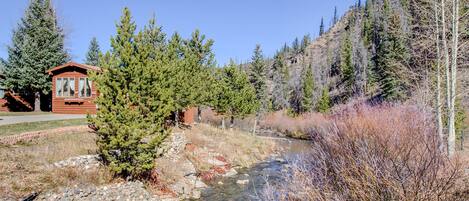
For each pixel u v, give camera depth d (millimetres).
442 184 4445
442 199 4363
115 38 13938
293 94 79000
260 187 17328
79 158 13688
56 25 34312
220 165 21609
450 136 11219
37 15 31344
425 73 13945
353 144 6414
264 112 57469
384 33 55688
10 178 11117
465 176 4773
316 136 8422
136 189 13461
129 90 13438
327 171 6531
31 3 31078
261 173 21000
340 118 8797
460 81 12945
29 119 21094
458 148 13836
